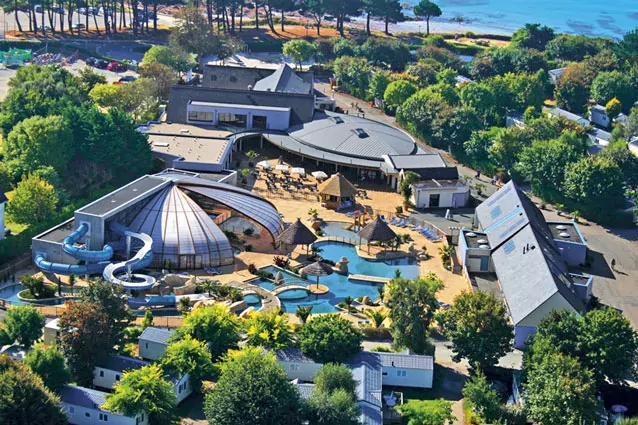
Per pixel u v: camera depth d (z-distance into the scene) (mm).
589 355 173625
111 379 170125
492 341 179750
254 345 178000
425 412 164875
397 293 187875
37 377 150000
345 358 176000
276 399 149875
